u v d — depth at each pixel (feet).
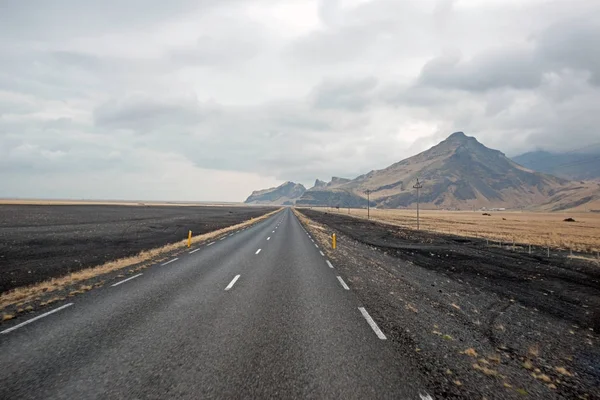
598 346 20.25
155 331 18.92
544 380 14.82
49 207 280.31
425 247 77.25
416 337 18.97
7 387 12.67
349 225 160.04
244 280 34.06
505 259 61.72
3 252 54.90
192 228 117.19
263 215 268.00
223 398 12.07
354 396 12.39
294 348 16.78
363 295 28.58
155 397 12.10
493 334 20.85
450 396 12.69
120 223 129.70
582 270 52.13
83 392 12.41
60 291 28.68
